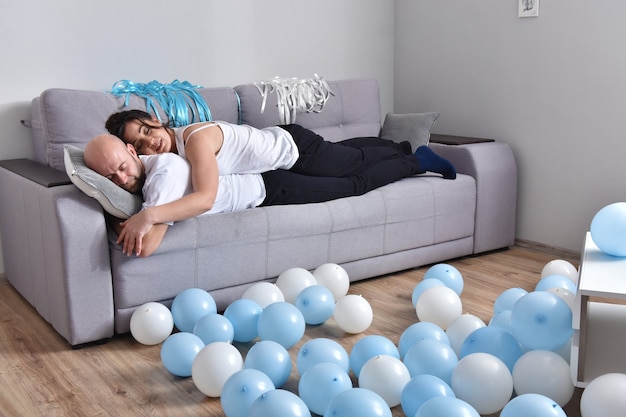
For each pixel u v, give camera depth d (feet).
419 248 11.37
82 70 11.34
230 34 12.71
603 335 7.39
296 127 10.68
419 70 14.48
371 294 10.37
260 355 7.11
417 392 6.19
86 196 8.44
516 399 5.77
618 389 5.66
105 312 8.58
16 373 7.89
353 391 5.93
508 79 12.71
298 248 10.00
